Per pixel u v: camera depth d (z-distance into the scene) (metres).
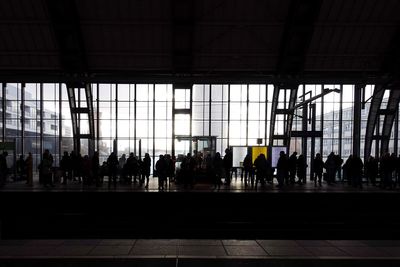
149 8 16.88
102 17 17.22
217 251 5.87
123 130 24.25
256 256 5.59
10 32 17.61
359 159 15.24
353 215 11.43
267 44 18.53
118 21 17.38
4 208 13.19
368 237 9.59
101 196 13.35
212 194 13.38
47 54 18.62
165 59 19.44
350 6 16.73
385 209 13.30
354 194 13.33
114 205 13.37
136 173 16.42
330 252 5.93
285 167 15.50
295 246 6.26
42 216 11.32
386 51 18.97
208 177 16.44
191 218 11.44
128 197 13.38
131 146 24.25
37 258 5.29
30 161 15.78
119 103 24.11
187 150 22.73
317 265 5.27
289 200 13.29
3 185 15.39
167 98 24.27
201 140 19.91
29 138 24.02
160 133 24.38
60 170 17.66
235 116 24.36
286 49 18.06
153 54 19.05
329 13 17.00
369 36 18.20
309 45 18.53
